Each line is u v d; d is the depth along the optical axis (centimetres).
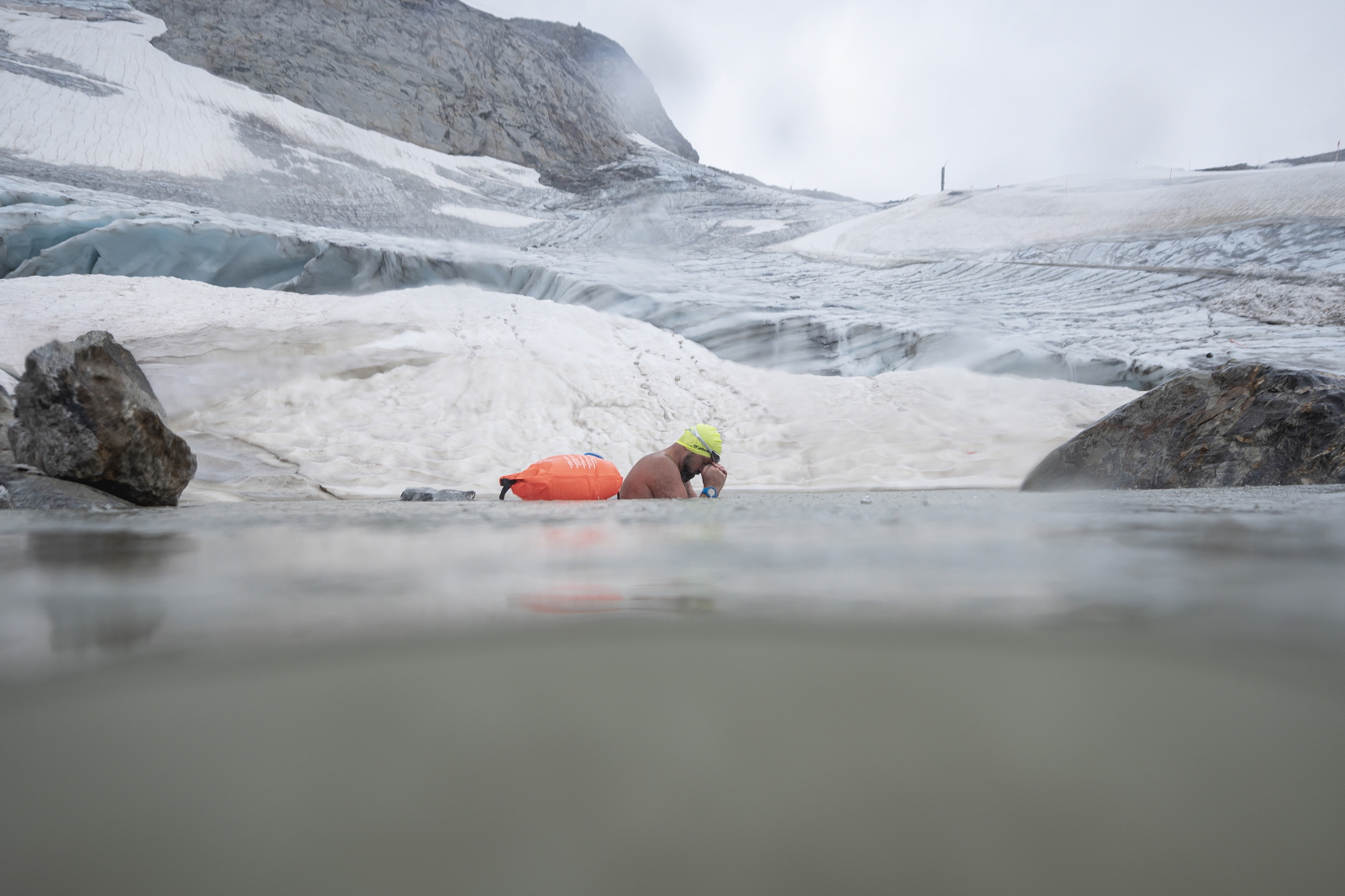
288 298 1877
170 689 67
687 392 1467
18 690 66
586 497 589
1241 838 41
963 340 1795
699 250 5066
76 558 157
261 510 376
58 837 41
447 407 1339
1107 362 1702
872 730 55
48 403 486
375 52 7481
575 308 1852
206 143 5191
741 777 49
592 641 83
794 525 217
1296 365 1680
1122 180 5506
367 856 39
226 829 42
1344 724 57
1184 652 74
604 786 47
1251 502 283
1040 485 652
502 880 37
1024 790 47
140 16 6638
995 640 80
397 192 5669
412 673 71
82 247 2281
